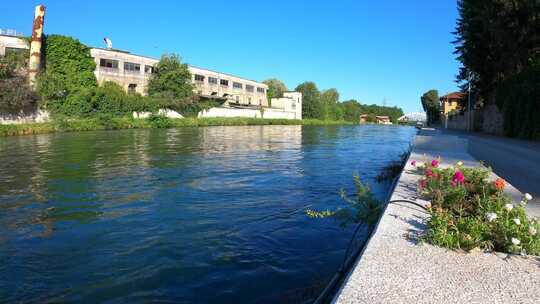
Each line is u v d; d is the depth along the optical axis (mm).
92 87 49188
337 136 41438
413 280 2883
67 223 7656
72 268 5488
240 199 9914
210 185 11703
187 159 17953
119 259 5832
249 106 84375
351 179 13109
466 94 55188
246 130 50344
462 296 2645
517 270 3096
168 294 4750
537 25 28375
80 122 42312
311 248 6328
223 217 8164
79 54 49625
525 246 3473
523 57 31844
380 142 32875
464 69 47562
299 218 8086
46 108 42656
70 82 47281
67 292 4781
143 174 13492
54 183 11773
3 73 38312
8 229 7266
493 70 38219
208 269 5500
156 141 28750
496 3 29047
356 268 3100
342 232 7125
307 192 10898
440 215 4008
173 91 60500
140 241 6641
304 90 106938
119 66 56281
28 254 6016
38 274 5293
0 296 4672
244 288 4918
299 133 45844
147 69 60906
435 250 3500
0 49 43438
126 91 55656
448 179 5496
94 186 11344
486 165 11352
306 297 4574
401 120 156125
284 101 96125
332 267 5535
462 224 3867
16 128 34750
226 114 71438
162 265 5613
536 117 26125
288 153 21875
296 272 5387
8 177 12797
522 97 28672
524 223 3811
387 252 3432
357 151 24000
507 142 23266
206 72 74875
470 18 36500
